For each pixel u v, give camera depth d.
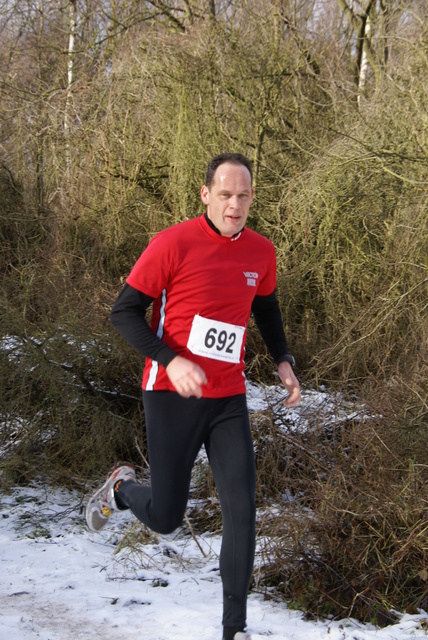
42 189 8.38
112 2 10.78
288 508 4.02
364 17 11.20
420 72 7.68
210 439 2.92
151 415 2.91
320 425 4.87
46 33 12.23
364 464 4.07
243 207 2.84
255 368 6.59
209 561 4.02
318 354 6.50
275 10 9.17
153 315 2.99
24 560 3.98
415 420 4.40
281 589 3.67
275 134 8.66
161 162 8.42
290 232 7.74
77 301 5.79
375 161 7.43
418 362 5.12
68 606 3.38
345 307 7.29
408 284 6.84
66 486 5.21
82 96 8.73
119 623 3.20
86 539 4.36
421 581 3.61
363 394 5.04
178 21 11.16
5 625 3.15
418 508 3.66
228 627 2.73
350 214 7.49
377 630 3.23
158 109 8.41
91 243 7.49
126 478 3.29
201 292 2.86
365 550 3.62
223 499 2.82
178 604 3.42
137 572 3.82
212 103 8.27
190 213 7.92
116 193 8.06
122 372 5.58
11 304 5.60
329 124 8.86
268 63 8.70
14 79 10.09
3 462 5.24
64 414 5.30
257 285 3.00
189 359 2.87
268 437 4.89
